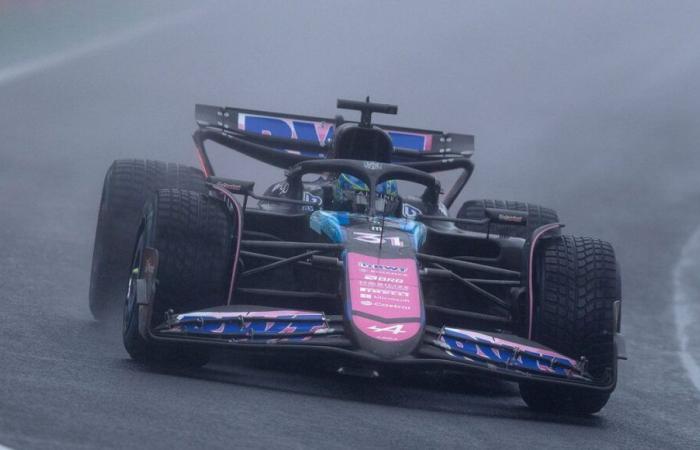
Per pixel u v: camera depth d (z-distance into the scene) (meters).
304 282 26.83
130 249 29.30
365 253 24.19
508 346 23.30
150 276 23.16
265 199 25.81
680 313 43.31
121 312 29.80
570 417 24.58
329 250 24.75
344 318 22.66
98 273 29.42
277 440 17.80
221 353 26.73
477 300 28.45
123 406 18.86
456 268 28.33
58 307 31.39
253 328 22.72
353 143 28.70
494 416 23.20
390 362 21.89
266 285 27.64
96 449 15.88
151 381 21.72
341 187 27.44
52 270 37.28
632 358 34.84
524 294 25.48
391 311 22.72
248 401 20.81
